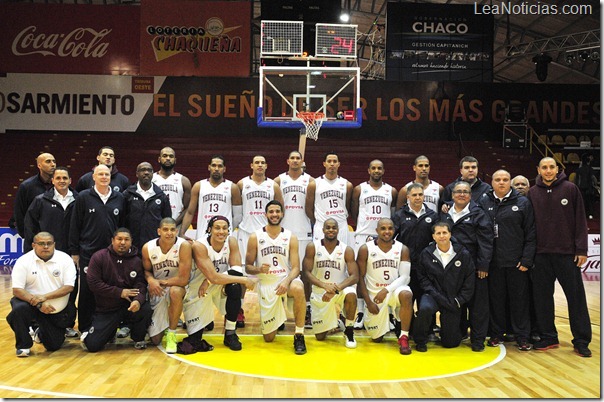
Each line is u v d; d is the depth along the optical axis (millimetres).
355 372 4344
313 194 6332
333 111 8648
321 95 8117
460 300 5113
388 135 15922
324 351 5039
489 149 15844
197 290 5105
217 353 4926
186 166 15031
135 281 5039
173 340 4930
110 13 15109
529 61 20906
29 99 15203
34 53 15172
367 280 5453
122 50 15125
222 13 14930
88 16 15102
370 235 6164
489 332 5398
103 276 4977
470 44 15672
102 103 15359
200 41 14945
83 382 4004
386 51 15648
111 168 5980
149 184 5574
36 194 5648
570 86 16016
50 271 4930
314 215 6387
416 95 15898
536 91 16016
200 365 4508
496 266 5270
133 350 5016
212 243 5254
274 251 5379
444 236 5113
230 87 15734
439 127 15891
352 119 8086
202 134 15641
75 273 5055
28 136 15211
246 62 14945
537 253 5207
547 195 5195
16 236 11273
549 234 5152
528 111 16016
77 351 4969
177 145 15445
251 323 6340
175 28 14945
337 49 7961
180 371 4324
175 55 14969
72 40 15156
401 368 4480
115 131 15391
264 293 5344
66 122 15297
